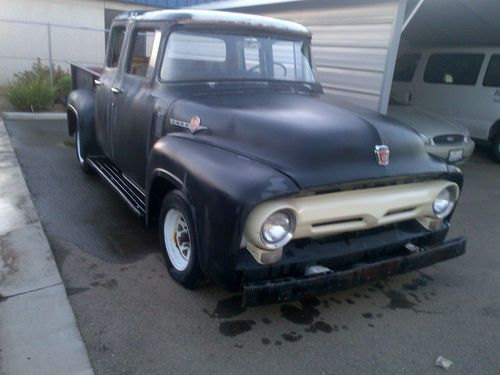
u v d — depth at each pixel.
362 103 7.39
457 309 3.54
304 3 8.38
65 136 8.50
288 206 2.70
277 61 4.45
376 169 3.02
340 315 3.38
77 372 2.64
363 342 3.07
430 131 7.12
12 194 5.34
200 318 3.22
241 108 3.43
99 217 4.86
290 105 3.63
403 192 3.26
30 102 10.15
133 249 4.19
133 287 3.56
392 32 6.71
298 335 3.11
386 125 3.38
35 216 4.75
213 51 4.12
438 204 3.53
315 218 2.86
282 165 2.83
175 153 3.27
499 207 6.21
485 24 8.50
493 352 3.03
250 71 4.29
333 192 2.89
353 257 3.12
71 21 14.08
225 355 2.87
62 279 3.62
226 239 2.70
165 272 3.80
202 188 2.86
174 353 2.86
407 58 10.82
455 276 4.09
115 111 4.77
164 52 4.00
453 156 7.24
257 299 2.72
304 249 3.00
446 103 9.81
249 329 3.14
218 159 2.99
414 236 3.45
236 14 4.37
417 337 3.16
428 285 3.89
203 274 3.27
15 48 13.56
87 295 3.42
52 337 2.93
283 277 2.88
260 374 2.72
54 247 4.13
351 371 2.79
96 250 4.13
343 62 7.68
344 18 7.54
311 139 2.98
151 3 15.10
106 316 3.18
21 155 7.00
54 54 14.16
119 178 5.09
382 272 3.16
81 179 6.07
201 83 3.98
